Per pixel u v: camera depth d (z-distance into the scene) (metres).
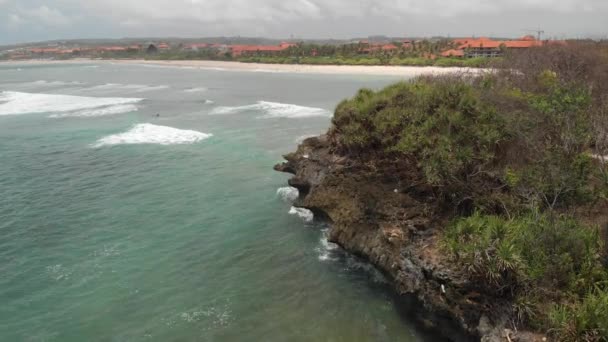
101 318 15.16
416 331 14.44
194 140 40.50
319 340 13.92
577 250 12.62
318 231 21.92
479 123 17.64
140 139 41.06
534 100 20.28
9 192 27.47
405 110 19.78
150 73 144.00
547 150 16.94
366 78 100.44
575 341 10.50
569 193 15.38
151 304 15.96
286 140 40.12
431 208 16.97
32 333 14.41
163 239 21.19
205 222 23.12
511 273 12.44
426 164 17.03
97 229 22.28
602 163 16.25
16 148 38.12
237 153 36.09
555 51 34.12
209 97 73.56
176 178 30.09
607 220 14.45
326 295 16.41
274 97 71.75
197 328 14.59
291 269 18.34
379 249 17.20
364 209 18.73
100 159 34.78
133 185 28.77
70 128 46.41
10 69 183.62
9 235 21.55
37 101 68.69
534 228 13.39
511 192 16.14
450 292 13.54
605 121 18.20
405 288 15.25
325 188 21.28
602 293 11.15
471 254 13.16
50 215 23.98
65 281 17.48
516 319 12.11
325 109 57.06
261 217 23.69
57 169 32.25
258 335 14.20
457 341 13.76
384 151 19.75
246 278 17.70
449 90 19.25
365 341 13.89
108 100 69.75
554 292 12.04
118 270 18.33
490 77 27.16
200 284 17.28
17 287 17.03
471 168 16.88
